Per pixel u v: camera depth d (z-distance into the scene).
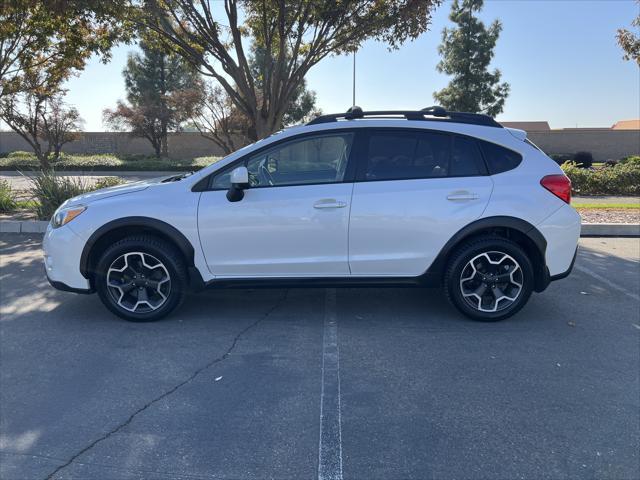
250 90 11.27
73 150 38.91
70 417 3.29
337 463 2.83
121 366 3.99
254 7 10.95
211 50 11.20
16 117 16.09
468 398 3.50
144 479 2.72
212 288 4.84
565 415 3.30
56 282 4.84
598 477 2.72
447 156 4.78
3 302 5.47
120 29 11.49
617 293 5.81
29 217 10.35
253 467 2.80
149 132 35.59
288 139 4.79
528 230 4.68
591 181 15.59
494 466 2.80
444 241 4.70
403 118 4.89
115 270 4.80
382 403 3.44
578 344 4.39
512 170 4.76
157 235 4.80
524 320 4.95
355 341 4.46
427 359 4.11
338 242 4.71
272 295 5.74
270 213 4.66
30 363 4.05
